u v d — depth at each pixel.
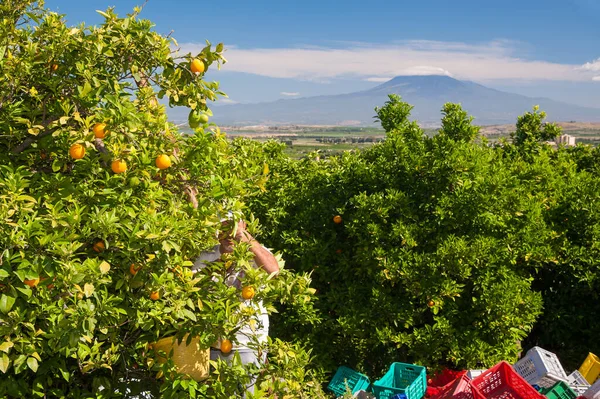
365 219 5.97
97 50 3.29
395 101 7.65
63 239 2.72
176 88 3.55
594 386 4.52
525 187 7.09
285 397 3.32
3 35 3.30
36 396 3.11
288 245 6.48
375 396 4.99
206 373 3.43
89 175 3.23
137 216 3.12
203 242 3.22
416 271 5.62
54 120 3.28
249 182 3.73
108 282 2.82
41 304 2.76
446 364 5.92
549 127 10.72
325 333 5.94
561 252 6.85
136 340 3.36
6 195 2.78
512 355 5.81
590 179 7.53
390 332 5.62
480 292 5.83
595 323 6.88
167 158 3.25
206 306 3.24
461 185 5.89
